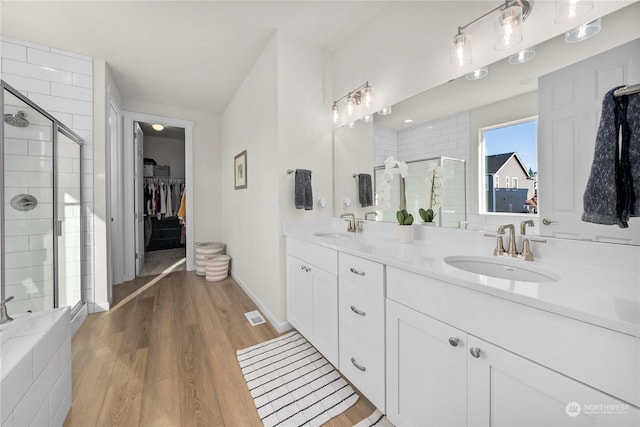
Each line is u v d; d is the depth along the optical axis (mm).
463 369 860
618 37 891
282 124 2109
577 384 619
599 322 580
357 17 1957
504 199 1243
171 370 1590
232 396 1383
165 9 1860
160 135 5191
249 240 2832
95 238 2445
